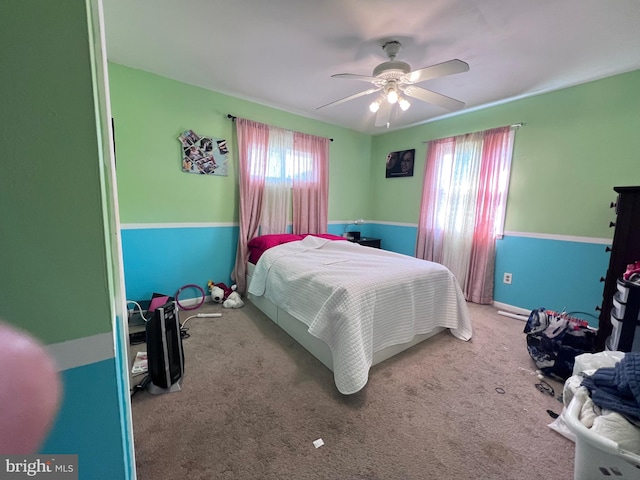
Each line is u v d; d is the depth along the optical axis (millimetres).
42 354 506
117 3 1553
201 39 1912
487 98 2791
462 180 3229
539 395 1597
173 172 2693
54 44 450
